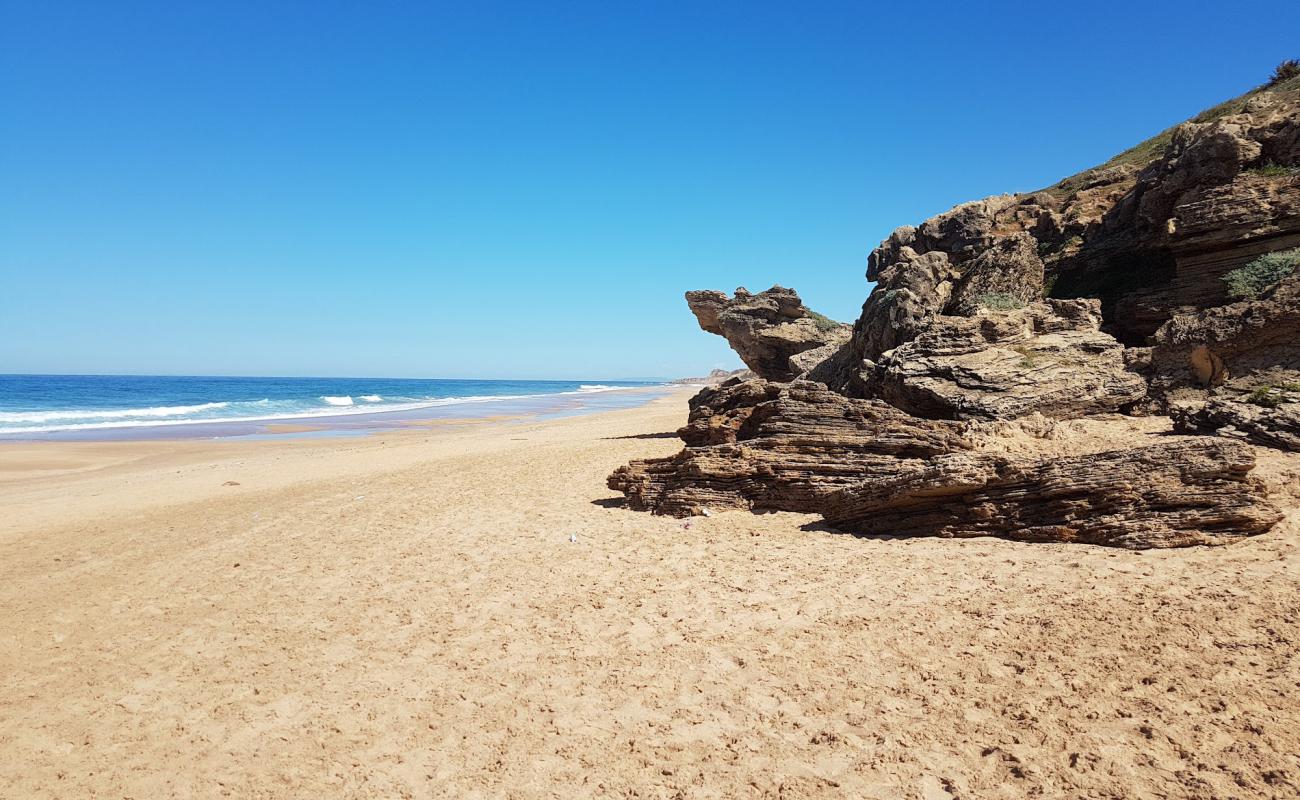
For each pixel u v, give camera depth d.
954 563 10.32
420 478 22.80
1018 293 25.30
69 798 6.16
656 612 9.64
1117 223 25.45
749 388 20.27
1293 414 13.95
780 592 9.96
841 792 5.62
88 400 89.94
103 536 16.67
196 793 6.15
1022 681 6.89
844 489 13.07
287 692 7.97
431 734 6.91
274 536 15.63
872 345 26.16
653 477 16.33
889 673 7.38
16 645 9.85
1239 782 5.19
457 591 11.05
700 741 6.50
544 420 56.88
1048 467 11.02
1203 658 6.82
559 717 7.08
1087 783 5.39
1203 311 18.83
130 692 8.20
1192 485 10.12
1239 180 20.25
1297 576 8.26
